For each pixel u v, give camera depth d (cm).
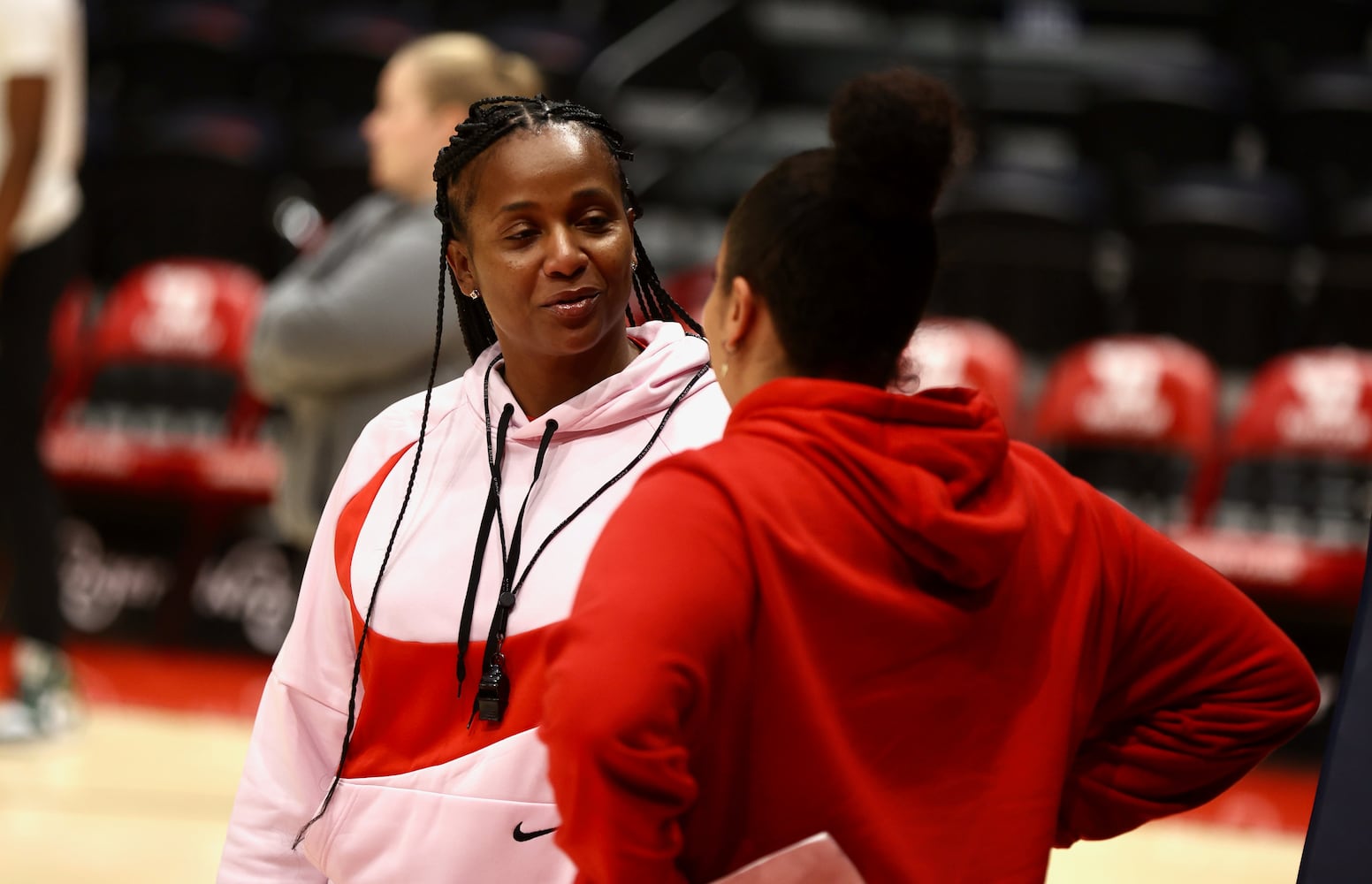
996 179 1989
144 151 2014
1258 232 1922
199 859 1133
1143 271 1900
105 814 1216
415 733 502
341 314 963
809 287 412
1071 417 1652
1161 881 1158
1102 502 460
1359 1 2342
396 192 1010
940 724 409
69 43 1401
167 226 2017
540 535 503
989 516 407
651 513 388
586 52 2323
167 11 2214
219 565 1716
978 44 2317
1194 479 1619
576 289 485
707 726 390
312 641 534
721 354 442
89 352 1825
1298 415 1597
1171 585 451
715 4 2383
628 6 2461
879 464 401
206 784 1306
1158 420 1627
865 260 409
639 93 2391
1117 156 2131
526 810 483
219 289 1770
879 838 396
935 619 405
